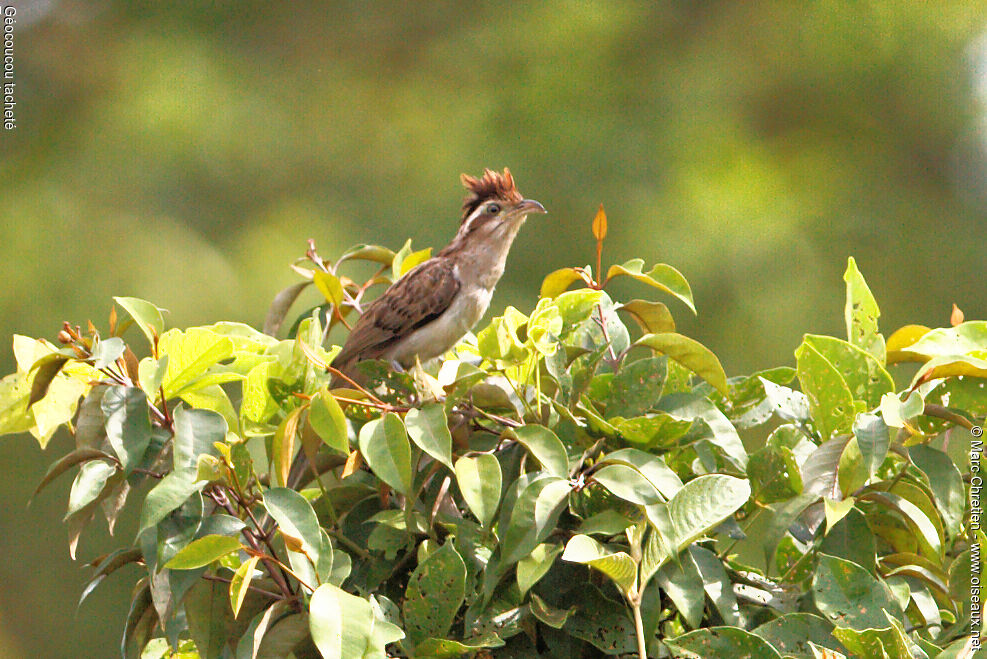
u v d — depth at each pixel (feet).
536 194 61.00
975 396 19.61
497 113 63.57
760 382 21.13
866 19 64.95
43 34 65.41
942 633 17.75
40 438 19.30
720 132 63.57
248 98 64.59
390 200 63.62
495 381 20.44
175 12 66.64
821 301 59.88
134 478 18.92
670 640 16.48
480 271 34.42
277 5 67.97
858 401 19.45
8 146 62.44
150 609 18.93
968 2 64.59
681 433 18.65
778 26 65.41
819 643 16.67
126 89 63.87
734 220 60.03
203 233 61.62
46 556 58.70
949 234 64.64
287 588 17.76
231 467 17.53
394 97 67.10
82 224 59.98
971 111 65.67
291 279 59.41
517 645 18.06
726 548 19.61
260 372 20.24
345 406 19.53
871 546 17.71
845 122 66.39
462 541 18.34
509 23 66.44
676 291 21.93
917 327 21.81
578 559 15.98
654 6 65.82
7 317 57.16
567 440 19.33
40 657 57.21
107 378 19.10
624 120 62.95
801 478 18.58
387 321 33.47
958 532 17.66
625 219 60.08
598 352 19.83
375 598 17.76
